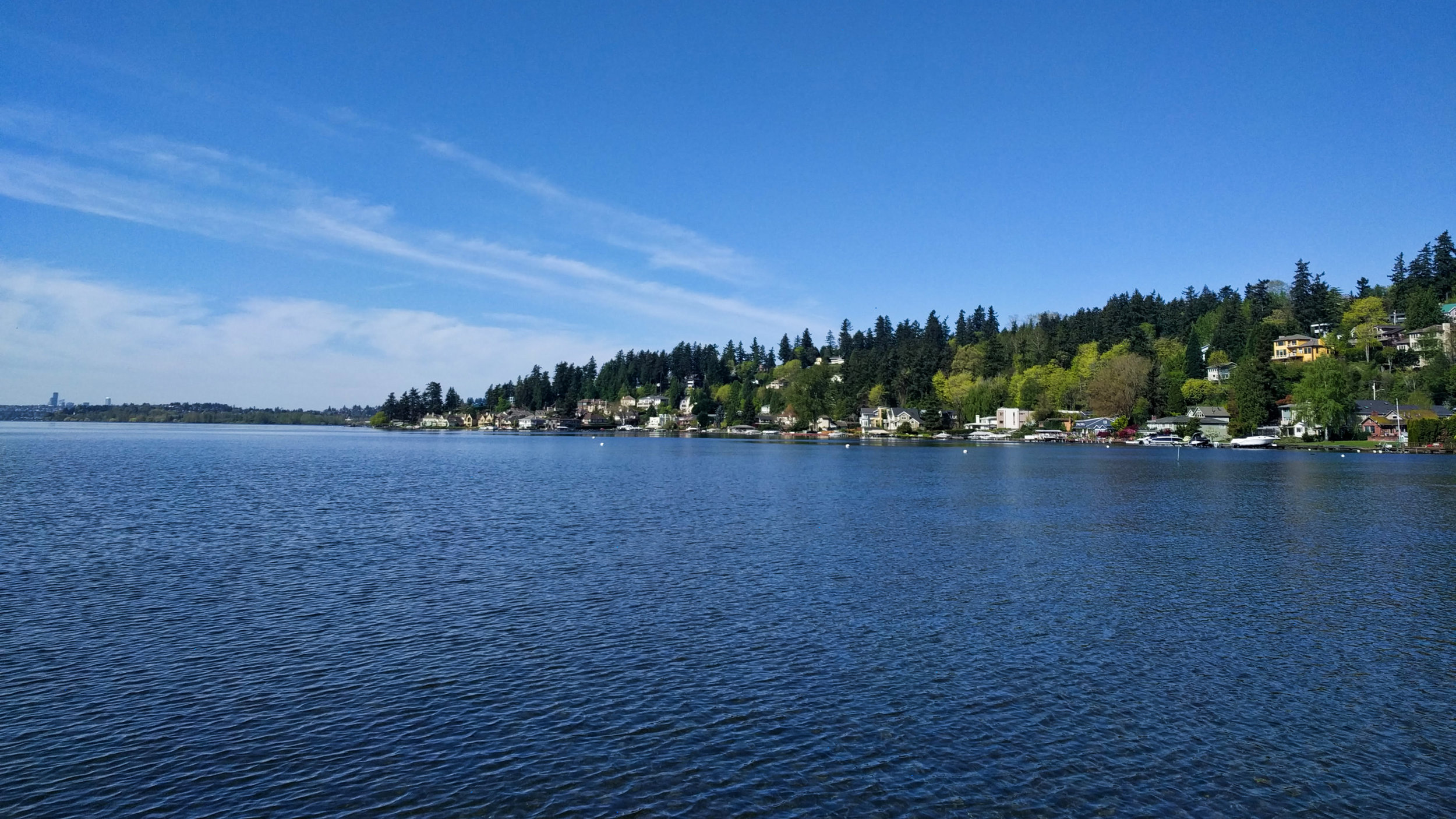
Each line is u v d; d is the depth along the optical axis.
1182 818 12.57
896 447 155.50
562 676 18.25
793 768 14.03
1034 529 40.12
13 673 18.33
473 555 32.47
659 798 13.05
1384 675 18.53
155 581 27.42
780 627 21.95
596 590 26.22
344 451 132.75
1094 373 193.12
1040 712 16.38
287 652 19.81
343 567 29.92
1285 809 12.82
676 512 46.81
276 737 15.10
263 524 41.16
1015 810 12.75
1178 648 20.41
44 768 13.94
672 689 17.50
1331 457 108.00
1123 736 15.30
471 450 144.25
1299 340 180.50
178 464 88.62
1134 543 36.03
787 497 55.75
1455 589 26.91
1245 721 16.02
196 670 18.59
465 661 19.20
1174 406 171.75
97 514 44.53
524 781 13.54
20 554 32.22
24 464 85.25
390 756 14.40
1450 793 13.30
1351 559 32.19
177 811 12.66
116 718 15.95
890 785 13.47
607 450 143.75
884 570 29.64
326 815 12.53
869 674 18.41
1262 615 23.55
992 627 22.16
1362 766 14.20
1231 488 63.25
